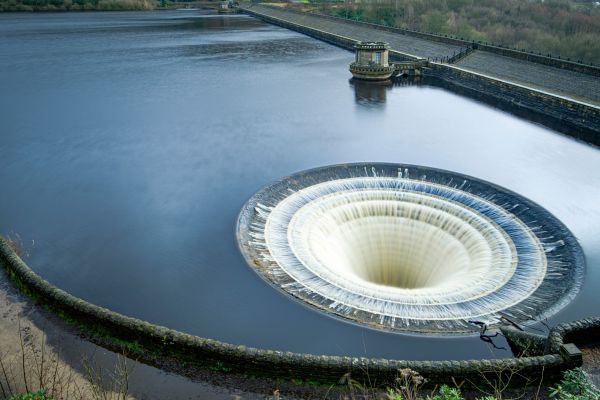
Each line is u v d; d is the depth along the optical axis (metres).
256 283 29.98
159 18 188.50
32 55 102.69
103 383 17.17
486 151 51.16
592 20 142.25
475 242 36.34
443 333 25.38
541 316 26.75
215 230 36.06
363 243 40.00
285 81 84.25
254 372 17.59
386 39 113.81
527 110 65.62
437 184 43.31
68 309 20.16
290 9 183.25
